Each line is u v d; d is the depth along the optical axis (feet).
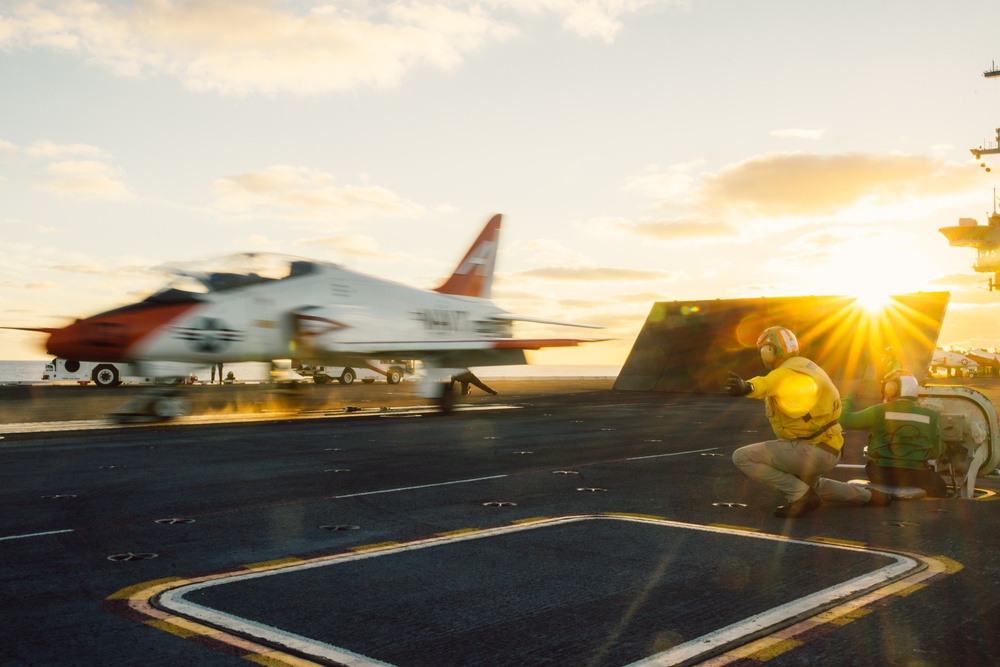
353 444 41.27
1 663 10.45
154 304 54.85
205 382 156.87
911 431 23.68
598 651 10.93
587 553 16.87
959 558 16.29
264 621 12.23
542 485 27.32
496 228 96.89
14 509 22.49
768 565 15.75
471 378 98.32
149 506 23.03
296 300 62.28
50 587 14.21
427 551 17.10
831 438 20.72
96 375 113.50
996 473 25.27
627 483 27.81
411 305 74.13
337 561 16.17
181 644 11.18
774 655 10.78
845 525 19.98
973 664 10.48
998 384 166.81
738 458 21.26
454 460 34.63
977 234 258.78
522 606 13.05
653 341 129.90
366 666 10.38
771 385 20.35
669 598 13.47
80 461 33.63
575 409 75.31
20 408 69.26
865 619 12.32
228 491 25.91
